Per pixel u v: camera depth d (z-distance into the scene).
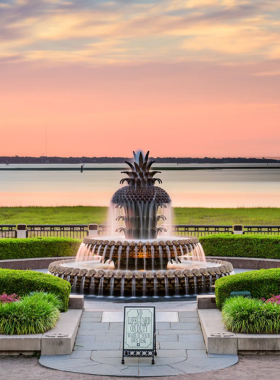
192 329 10.44
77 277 13.86
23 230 21.39
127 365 8.66
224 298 11.20
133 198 14.55
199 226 21.50
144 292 13.43
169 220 15.88
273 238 18.38
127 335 8.82
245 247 18.75
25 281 11.36
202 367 8.54
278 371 8.31
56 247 18.94
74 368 8.51
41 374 8.24
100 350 9.38
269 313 9.43
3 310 9.49
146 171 14.91
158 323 10.78
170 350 9.37
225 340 9.15
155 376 8.16
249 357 9.02
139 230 14.77
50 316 9.78
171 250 14.27
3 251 18.20
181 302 12.98
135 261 14.29
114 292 13.52
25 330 9.43
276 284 11.24
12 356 9.11
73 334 9.56
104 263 15.04
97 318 11.07
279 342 9.09
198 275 13.66
